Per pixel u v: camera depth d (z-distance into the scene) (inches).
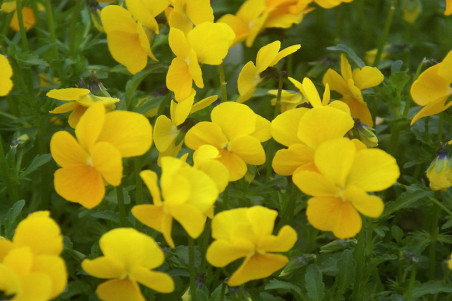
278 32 38.9
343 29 45.3
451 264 26.8
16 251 24.6
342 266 28.8
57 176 26.7
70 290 31.3
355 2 46.5
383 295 30.3
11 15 36.1
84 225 34.2
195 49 29.1
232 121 28.2
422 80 30.1
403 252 29.1
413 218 36.1
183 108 28.9
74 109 30.0
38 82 35.5
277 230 31.3
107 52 41.8
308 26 44.7
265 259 26.4
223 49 29.0
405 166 33.1
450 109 31.9
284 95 31.9
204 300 28.8
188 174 25.6
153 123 33.6
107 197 31.0
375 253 30.9
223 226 25.8
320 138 27.3
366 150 26.1
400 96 33.4
